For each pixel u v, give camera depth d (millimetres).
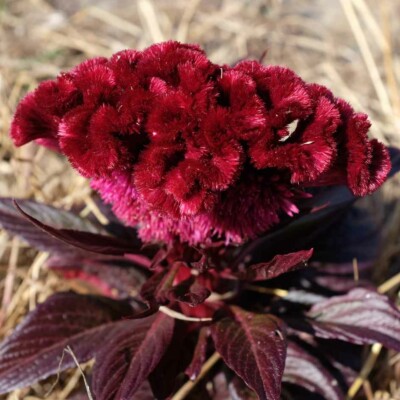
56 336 301
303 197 275
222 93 237
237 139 233
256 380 247
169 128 230
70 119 234
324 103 236
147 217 264
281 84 236
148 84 241
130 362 272
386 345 277
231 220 254
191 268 293
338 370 327
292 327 296
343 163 245
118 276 334
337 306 302
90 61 250
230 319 287
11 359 291
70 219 321
